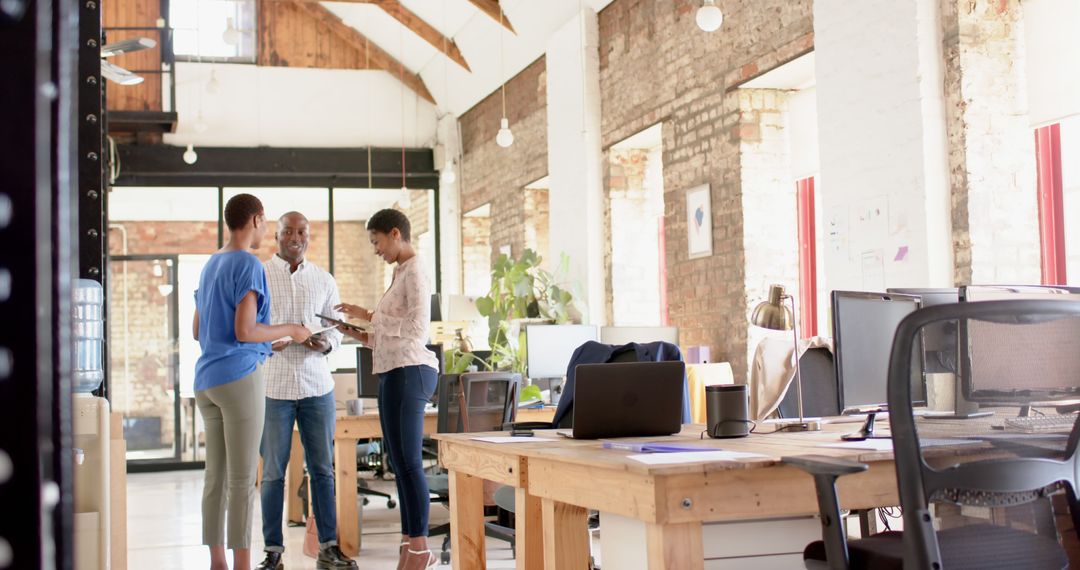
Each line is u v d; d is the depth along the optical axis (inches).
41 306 12.4
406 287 158.7
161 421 436.8
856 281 210.5
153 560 202.1
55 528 13.2
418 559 157.5
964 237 187.3
